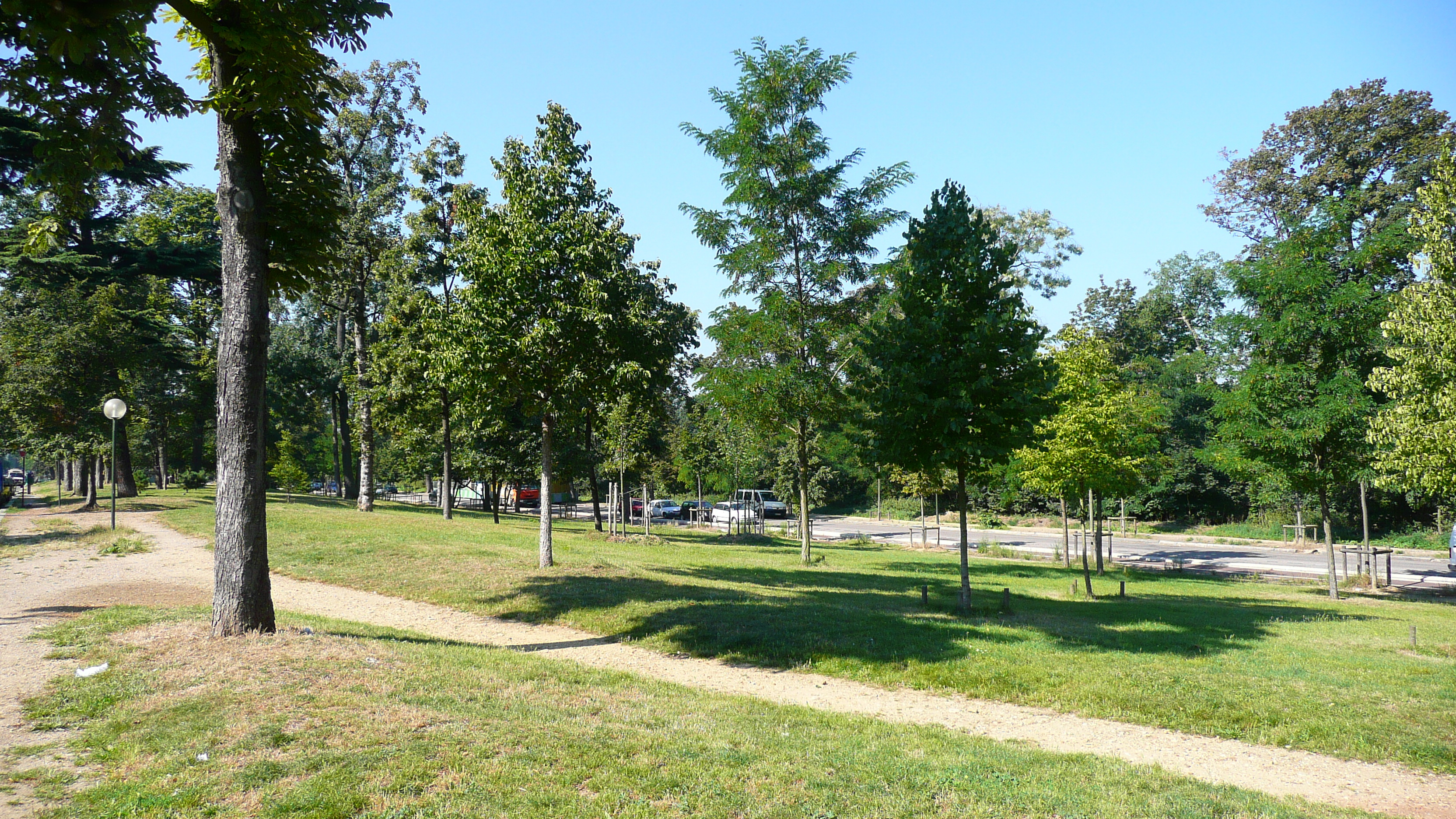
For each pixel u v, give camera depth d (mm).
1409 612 16281
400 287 30531
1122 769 6570
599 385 16062
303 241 9617
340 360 48844
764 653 10531
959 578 21203
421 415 35219
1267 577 24812
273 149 9219
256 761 5465
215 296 44250
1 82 7727
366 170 33625
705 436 46594
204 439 61281
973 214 13539
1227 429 20281
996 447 13070
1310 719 7977
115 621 9852
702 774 5711
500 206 15625
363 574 15812
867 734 7246
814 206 23109
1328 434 19016
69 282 32656
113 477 24781
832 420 23781
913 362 13266
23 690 7312
